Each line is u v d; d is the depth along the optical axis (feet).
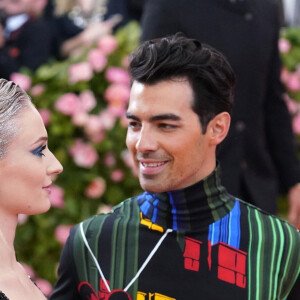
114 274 8.44
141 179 8.34
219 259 8.35
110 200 16.07
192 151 8.22
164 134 8.09
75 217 15.70
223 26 12.84
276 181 13.46
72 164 15.71
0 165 7.06
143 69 8.09
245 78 12.91
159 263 8.37
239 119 12.85
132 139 8.29
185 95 8.09
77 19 21.84
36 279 15.76
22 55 19.42
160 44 8.18
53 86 15.71
